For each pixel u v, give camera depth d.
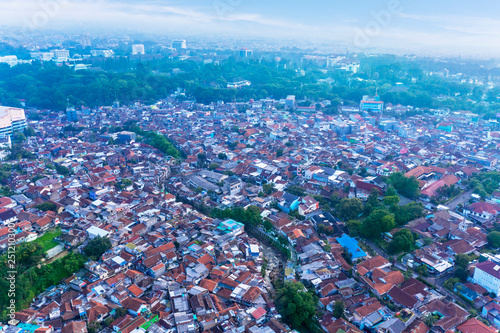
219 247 156.88
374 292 133.38
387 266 146.00
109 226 163.62
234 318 119.94
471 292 131.00
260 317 119.62
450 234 166.88
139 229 165.62
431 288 136.50
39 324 115.62
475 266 137.50
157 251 149.12
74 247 153.25
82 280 135.12
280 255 162.12
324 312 127.38
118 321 116.19
